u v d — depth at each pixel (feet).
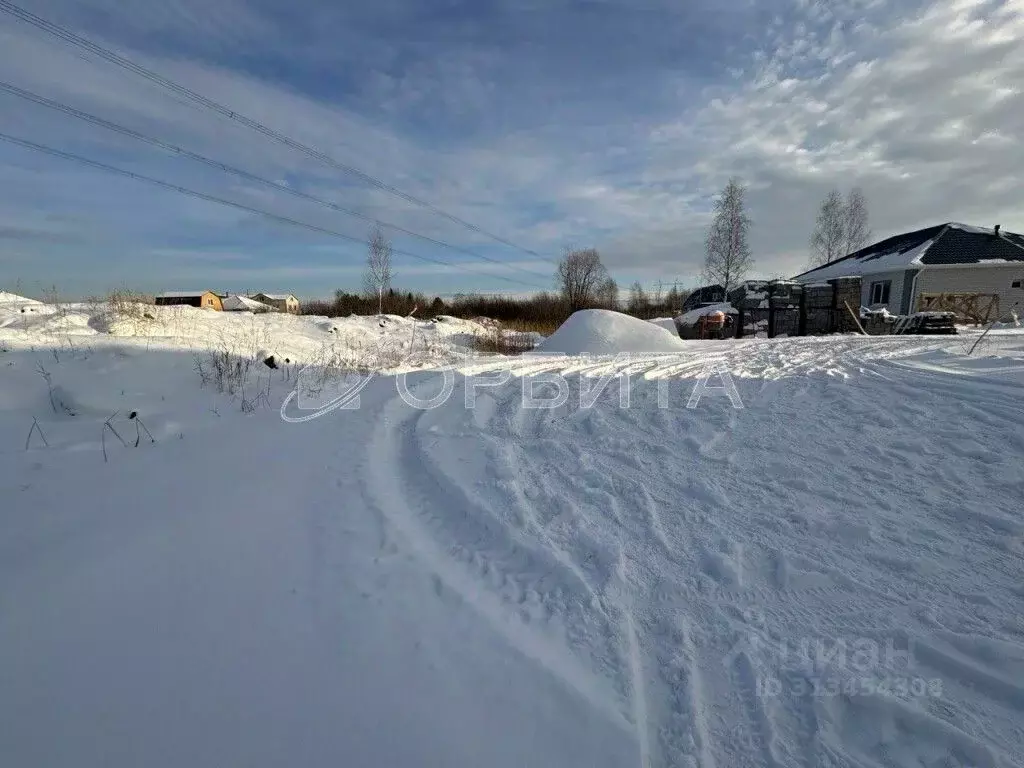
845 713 6.77
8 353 20.99
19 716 6.17
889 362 33.06
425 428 19.83
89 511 11.68
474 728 6.28
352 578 9.35
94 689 6.62
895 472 14.55
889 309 86.48
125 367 21.77
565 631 8.23
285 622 8.08
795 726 6.59
